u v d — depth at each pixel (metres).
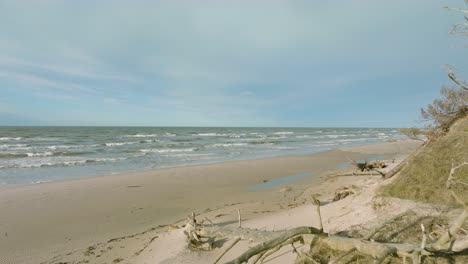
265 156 25.08
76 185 12.55
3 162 19.50
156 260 4.83
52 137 49.41
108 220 8.20
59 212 8.91
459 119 5.19
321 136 67.56
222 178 14.49
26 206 9.48
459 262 2.26
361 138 58.12
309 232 2.43
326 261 2.63
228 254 4.35
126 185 12.66
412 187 4.38
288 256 3.69
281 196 10.48
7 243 6.60
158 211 9.03
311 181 13.64
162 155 25.41
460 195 3.75
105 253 5.86
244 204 9.39
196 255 4.51
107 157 23.33
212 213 8.38
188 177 14.62
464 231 2.66
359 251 2.40
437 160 4.71
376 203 4.41
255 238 3.01
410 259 2.40
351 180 11.45
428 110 5.59
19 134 56.66
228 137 59.03
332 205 5.82
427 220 3.26
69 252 6.04
